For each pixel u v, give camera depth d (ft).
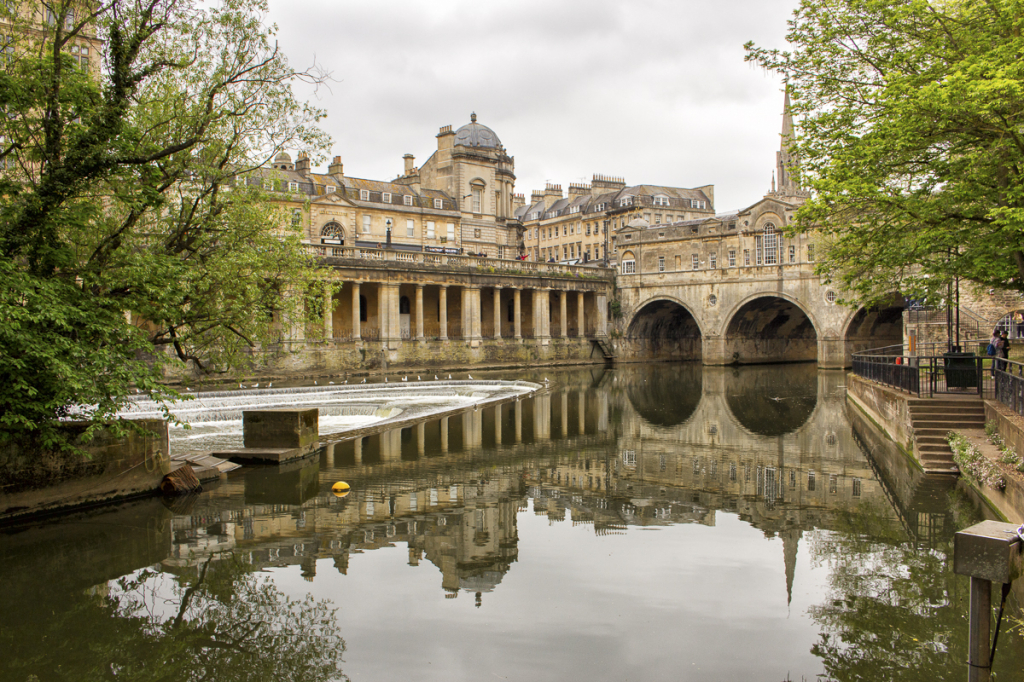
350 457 70.54
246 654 29.81
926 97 53.83
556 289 229.04
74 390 46.52
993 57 54.24
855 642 29.91
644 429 90.17
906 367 75.31
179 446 77.56
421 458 70.54
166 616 33.60
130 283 54.29
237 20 55.77
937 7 63.67
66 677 28.30
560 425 93.50
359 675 27.73
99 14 49.65
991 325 128.47
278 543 43.98
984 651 22.12
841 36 67.26
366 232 225.56
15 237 47.29
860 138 64.69
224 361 68.49
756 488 58.08
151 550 42.75
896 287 72.95
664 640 30.32
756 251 213.66
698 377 177.68
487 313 233.96
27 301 46.62
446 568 39.47
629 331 245.65
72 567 39.99
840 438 81.82
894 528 45.78
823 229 71.46
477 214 259.39
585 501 54.19
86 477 51.57
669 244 233.96
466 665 28.27
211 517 49.60
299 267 70.59
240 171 61.26
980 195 60.03
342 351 176.45
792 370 203.00
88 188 49.88
